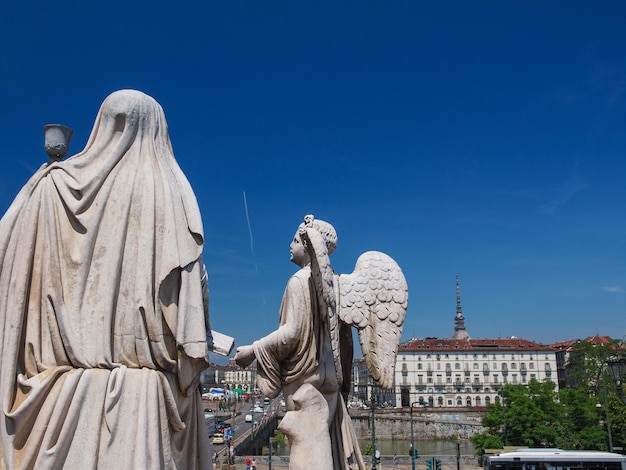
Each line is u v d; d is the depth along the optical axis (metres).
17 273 3.90
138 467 3.68
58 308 3.86
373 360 5.66
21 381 3.75
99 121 4.37
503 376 111.81
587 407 49.84
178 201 4.28
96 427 3.71
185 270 4.14
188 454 4.25
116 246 4.02
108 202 4.10
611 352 61.00
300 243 6.13
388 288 5.86
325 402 5.77
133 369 3.91
